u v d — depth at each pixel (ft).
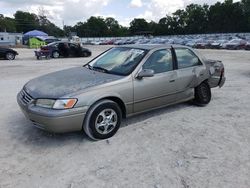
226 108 19.92
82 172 11.15
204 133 15.15
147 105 16.19
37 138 14.38
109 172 11.15
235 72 38.63
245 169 11.37
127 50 17.46
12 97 23.13
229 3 338.13
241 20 325.83
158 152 12.87
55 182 10.47
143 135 14.82
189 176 10.88
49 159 12.18
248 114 18.52
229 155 12.59
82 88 13.52
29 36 172.55
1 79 33.06
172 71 17.44
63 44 71.51
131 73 15.24
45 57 67.26
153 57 16.48
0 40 188.85
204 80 19.80
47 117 12.60
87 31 403.34
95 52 97.55
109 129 14.44
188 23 378.73
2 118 17.46
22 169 11.37
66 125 12.87
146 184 10.35
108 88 14.05
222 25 343.46
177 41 152.25
